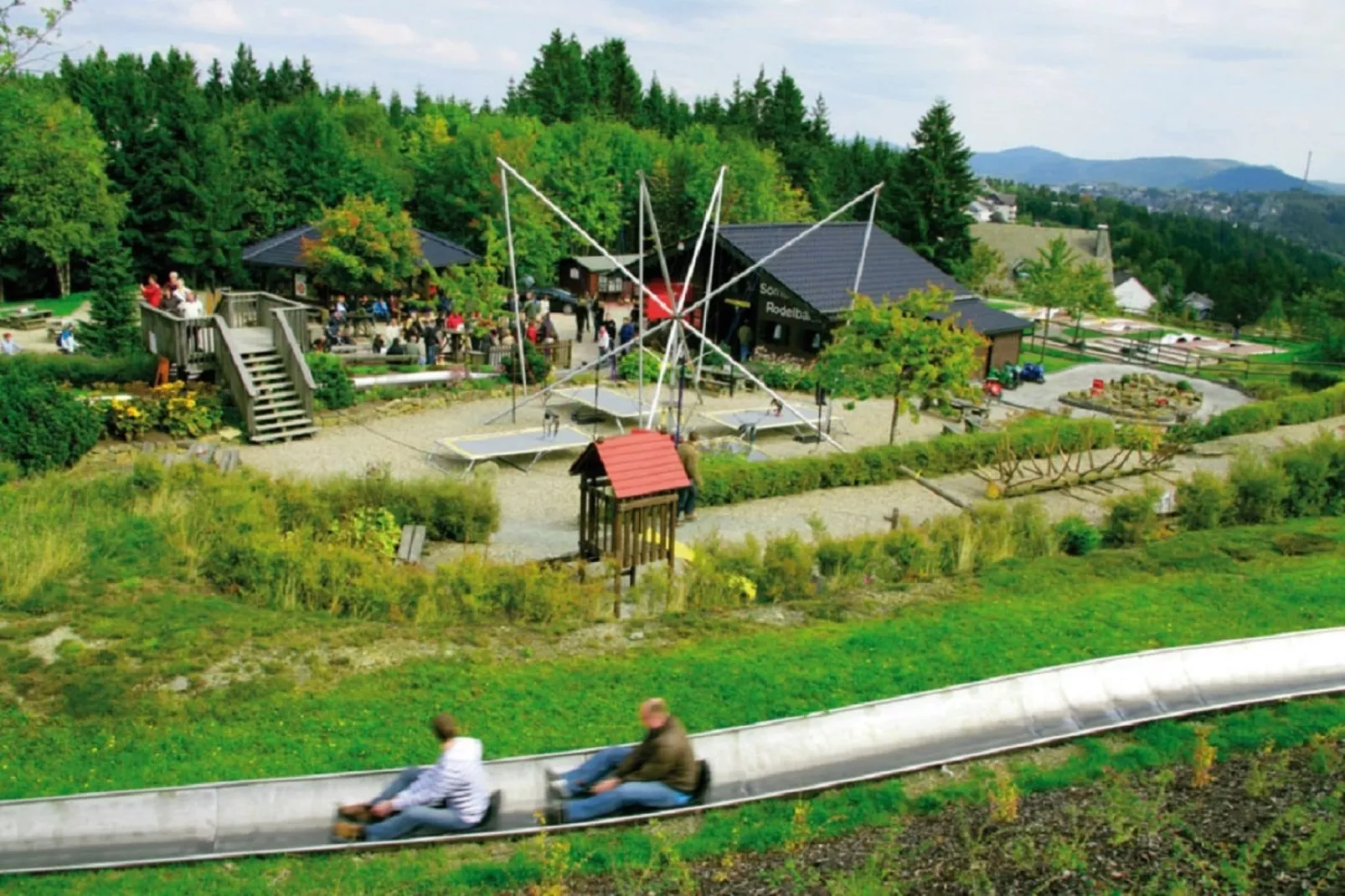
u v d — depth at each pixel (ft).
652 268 183.01
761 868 29.99
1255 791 32.48
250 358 90.94
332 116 206.18
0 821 31.12
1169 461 91.61
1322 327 199.52
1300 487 76.95
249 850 31.42
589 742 38.29
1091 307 189.37
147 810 31.83
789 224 141.49
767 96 374.43
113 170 183.21
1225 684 41.52
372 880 29.76
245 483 63.05
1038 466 91.20
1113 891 27.32
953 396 109.29
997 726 38.17
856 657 46.39
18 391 74.43
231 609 49.29
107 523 56.34
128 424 81.97
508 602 52.44
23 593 47.62
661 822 32.68
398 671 44.45
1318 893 26.73
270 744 37.93
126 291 108.88
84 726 38.75
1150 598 54.90
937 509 79.05
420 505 66.03
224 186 183.62
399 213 148.46
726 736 35.60
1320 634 43.98
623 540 55.83
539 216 190.08
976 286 254.68
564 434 88.79
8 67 76.54
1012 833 30.91
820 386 98.73
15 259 184.75
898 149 345.31
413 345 117.60
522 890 29.27
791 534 60.03
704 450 89.45
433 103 297.12
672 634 50.47
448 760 32.04
